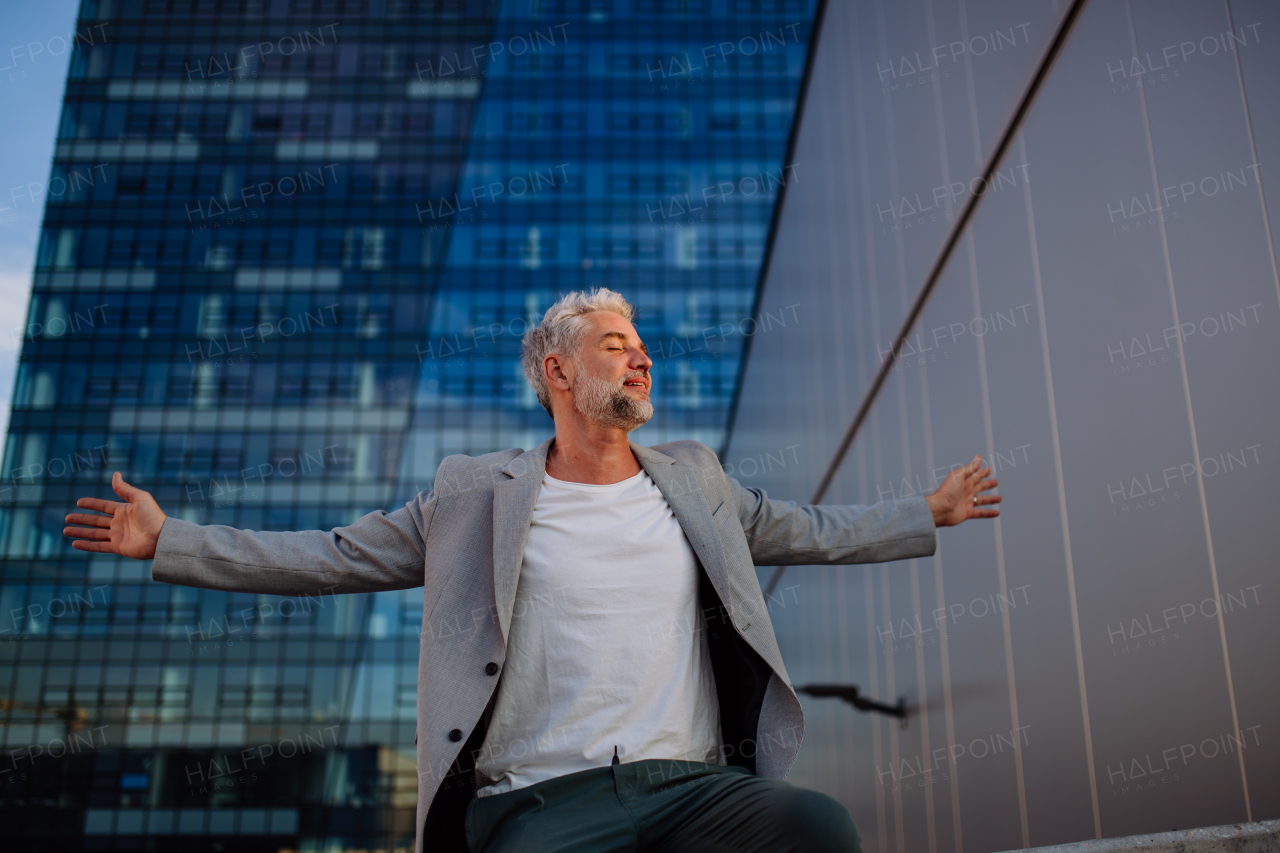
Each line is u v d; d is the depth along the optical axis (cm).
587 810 167
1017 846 375
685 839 167
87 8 3089
